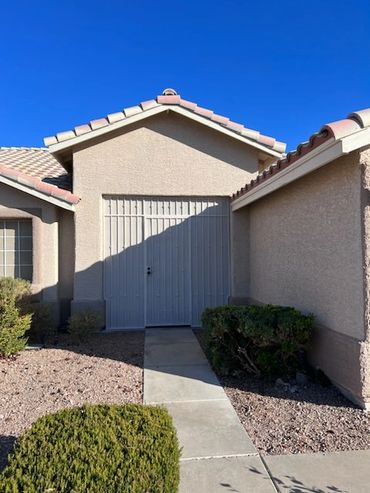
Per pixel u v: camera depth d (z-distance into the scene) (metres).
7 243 9.33
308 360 6.09
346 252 5.08
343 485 3.28
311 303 6.09
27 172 10.89
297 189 6.67
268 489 3.22
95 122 9.15
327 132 4.63
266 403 4.99
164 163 9.68
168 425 3.08
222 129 9.57
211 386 5.61
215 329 6.02
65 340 8.45
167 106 9.37
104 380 5.87
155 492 2.31
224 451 3.82
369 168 4.70
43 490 2.29
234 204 9.57
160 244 9.83
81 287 9.31
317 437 4.08
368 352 4.69
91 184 9.41
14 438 4.07
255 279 9.30
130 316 9.68
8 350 6.89
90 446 2.70
